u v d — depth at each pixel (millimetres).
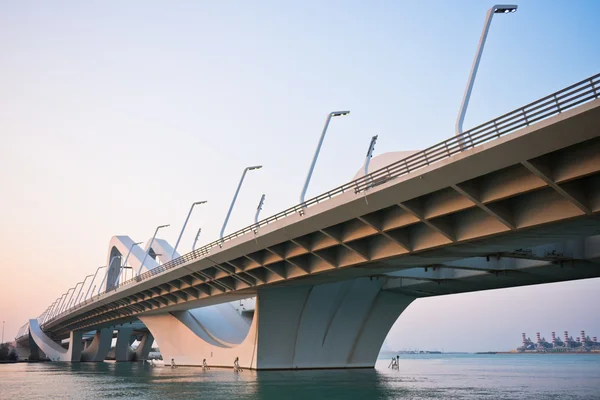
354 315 58000
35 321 165250
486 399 31984
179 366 79875
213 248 49562
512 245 30766
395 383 43281
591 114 19656
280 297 53125
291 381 44406
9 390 43250
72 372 76438
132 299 79875
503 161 23359
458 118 27266
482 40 28453
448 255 33812
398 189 28281
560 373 67562
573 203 23625
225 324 80938
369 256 35469
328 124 43375
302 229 36938
